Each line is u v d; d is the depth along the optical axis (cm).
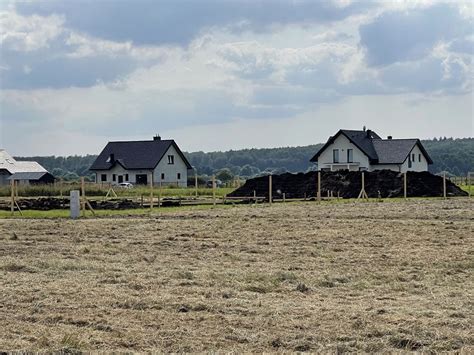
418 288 1523
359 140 8500
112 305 1343
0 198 5809
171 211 3994
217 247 2250
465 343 1079
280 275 1670
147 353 1021
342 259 1956
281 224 2936
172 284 1570
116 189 6838
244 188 6456
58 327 1176
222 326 1177
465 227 2733
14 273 1748
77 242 2438
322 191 6200
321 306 1328
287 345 1073
